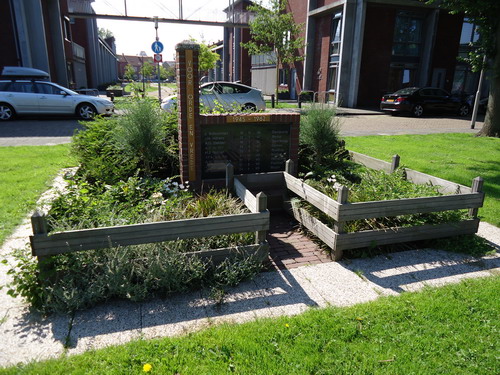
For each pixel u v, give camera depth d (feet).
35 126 44.27
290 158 21.13
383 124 52.29
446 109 63.93
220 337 9.50
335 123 23.16
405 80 79.92
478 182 15.40
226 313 10.71
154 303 11.10
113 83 167.63
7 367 8.49
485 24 39.83
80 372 8.32
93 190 16.28
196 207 14.87
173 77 245.24
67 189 15.76
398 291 12.02
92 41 129.80
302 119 22.65
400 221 15.11
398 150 32.63
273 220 18.02
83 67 113.60
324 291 11.95
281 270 13.24
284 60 76.28
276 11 74.13
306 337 9.60
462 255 14.62
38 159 26.63
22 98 48.47
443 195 15.84
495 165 27.43
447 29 79.00
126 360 8.68
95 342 9.41
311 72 89.45
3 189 19.79
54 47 74.79
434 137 40.29
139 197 15.38
